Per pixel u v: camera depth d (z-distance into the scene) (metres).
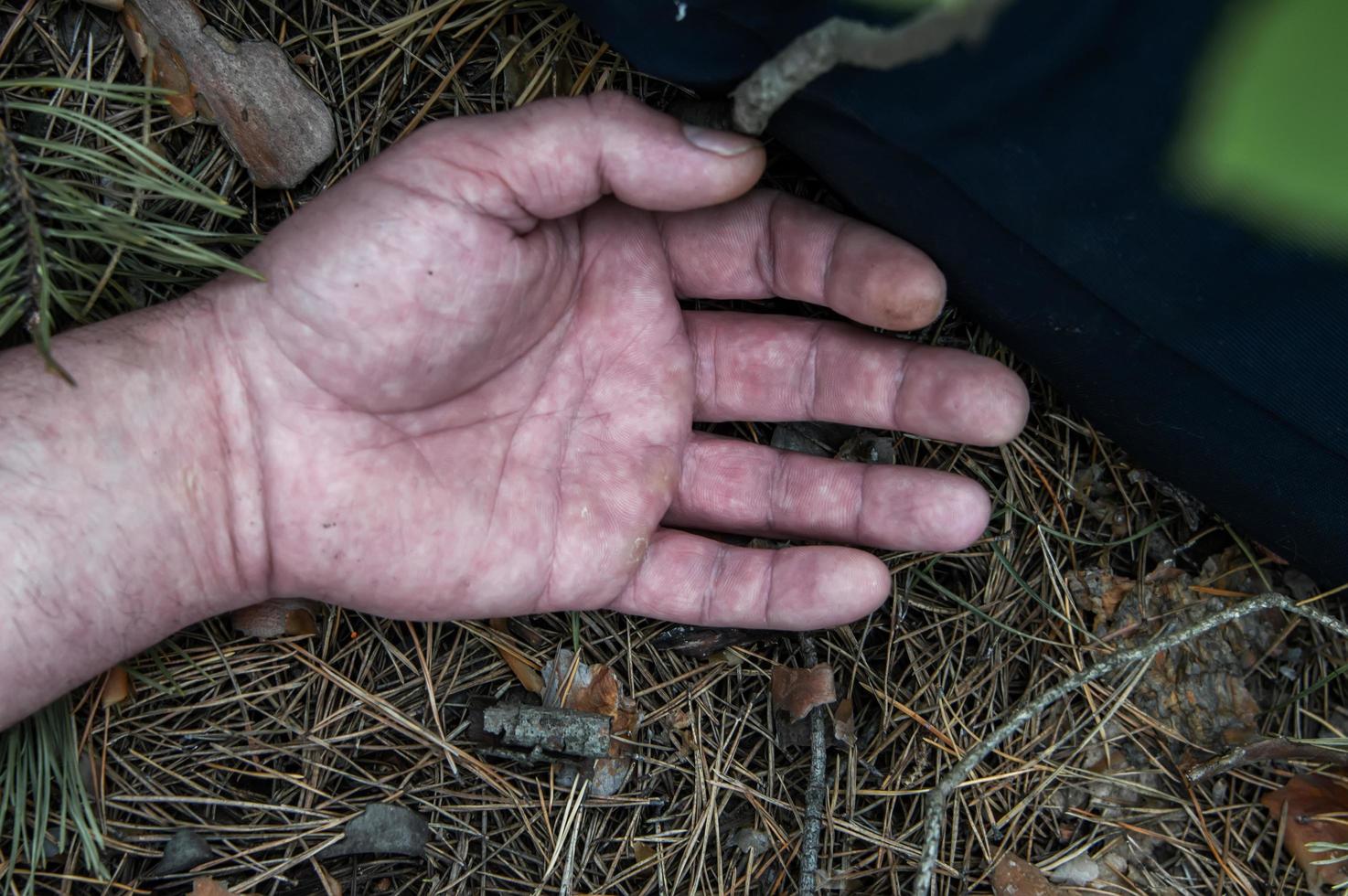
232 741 0.34
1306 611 0.34
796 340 0.35
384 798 0.34
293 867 0.34
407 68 0.34
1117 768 0.37
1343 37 0.21
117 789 0.33
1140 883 0.36
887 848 0.36
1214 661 0.37
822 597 0.34
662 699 0.36
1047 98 0.28
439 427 0.32
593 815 0.35
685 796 0.36
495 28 0.34
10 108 0.32
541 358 0.33
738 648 0.36
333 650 0.35
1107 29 0.27
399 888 0.35
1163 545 0.37
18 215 0.30
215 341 0.30
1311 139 0.22
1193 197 0.28
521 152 0.29
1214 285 0.30
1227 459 0.33
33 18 0.32
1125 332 0.31
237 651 0.34
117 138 0.30
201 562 0.31
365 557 0.32
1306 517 0.33
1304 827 0.36
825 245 0.33
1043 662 0.37
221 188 0.33
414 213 0.29
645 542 0.34
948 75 0.28
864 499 0.34
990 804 0.36
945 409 0.33
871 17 0.28
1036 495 0.37
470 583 0.32
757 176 0.30
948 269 0.33
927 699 0.36
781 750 0.36
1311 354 0.30
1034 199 0.30
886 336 0.34
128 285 0.32
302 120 0.33
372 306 0.29
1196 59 0.26
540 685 0.35
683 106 0.31
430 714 0.35
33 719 0.32
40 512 0.29
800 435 0.37
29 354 0.30
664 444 0.34
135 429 0.30
